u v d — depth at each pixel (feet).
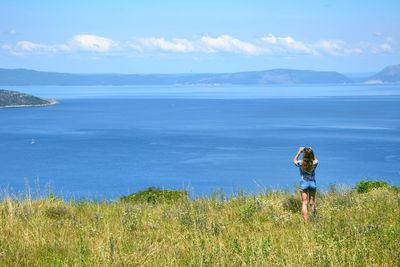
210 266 27.73
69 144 578.25
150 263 28.94
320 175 324.80
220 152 471.62
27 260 29.86
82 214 47.88
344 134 601.62
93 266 28.30
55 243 33.63
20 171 395.34
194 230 38.04
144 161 433.48
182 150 497.05
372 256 28.89
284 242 34.73
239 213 47.91
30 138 646.74
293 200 51.90
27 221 42.32
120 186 316.19
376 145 492.13
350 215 44.11
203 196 60.13
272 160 408.67
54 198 55.77
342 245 31.50
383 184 69.31
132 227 41.16
